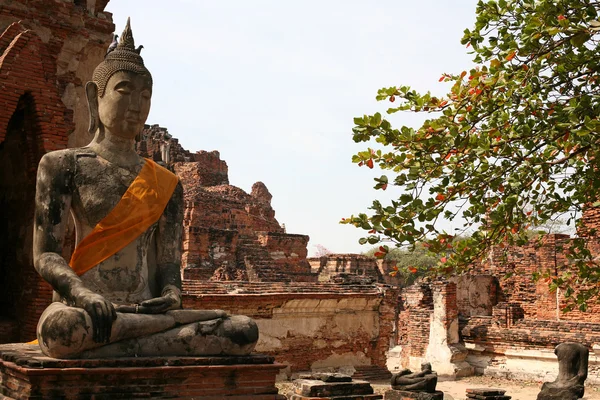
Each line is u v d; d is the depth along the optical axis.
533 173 9.29
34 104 12.74
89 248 7.38
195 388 6.86
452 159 9.40
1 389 6.68
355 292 19.95
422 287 25.25
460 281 27.45
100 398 6.37
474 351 23.88
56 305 6.84
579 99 9.21
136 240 7.64
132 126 7.67
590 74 9.40
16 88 12.54
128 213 7.55
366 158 9.32
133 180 7.68
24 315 12.88
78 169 7.48
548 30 8.15
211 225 35.31
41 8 13.62
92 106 7.80
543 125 9.11
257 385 7.20
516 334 22.48
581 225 11.45
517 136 9.05
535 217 10.40
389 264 44.22
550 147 9.63
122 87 7.61
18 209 13.50
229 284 18.42
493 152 9.10
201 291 17.22
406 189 9.27
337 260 41.88
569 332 21.55
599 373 20.50
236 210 36.56
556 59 9.15
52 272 7.03
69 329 6.39
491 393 15.48
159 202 7.79
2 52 12.87
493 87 9.00
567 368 14.17
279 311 18.33
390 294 20.86
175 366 6.75
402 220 9.16
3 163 13.97
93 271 7.35
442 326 23.73
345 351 19.84
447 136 9.18
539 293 25.14
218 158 45.75
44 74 12.94
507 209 9.32
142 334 6.88
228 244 32.31
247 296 17.25
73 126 13.77
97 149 7.70
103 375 6.39
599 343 20.56
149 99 7.81
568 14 8.61
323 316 19.38
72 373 6.23
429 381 15.57
